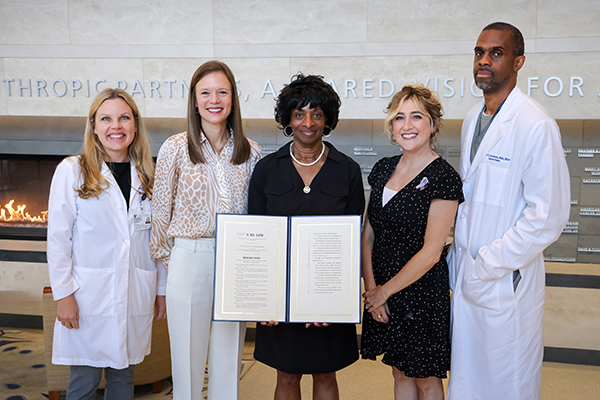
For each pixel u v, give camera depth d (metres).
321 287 1.67
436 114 1.72
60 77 3.25
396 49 2.95
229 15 3.05
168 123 3.24
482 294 1.71
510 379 1.72
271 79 3.08
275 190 1.75
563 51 2.80
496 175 1.71
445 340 1.76
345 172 1.78
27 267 3.42
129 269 1.92
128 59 3.17
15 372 2.79
